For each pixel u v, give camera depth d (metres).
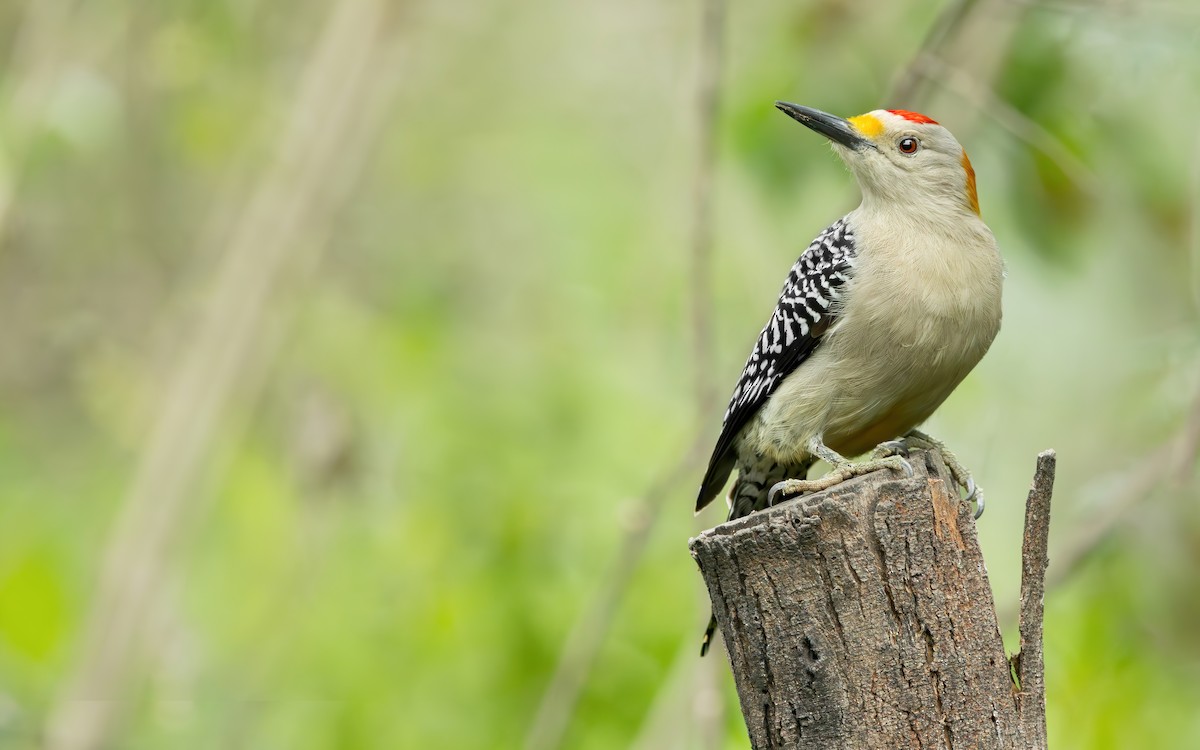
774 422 8.60
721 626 6.46
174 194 16.62
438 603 12.84
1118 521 10.34
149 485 13.26
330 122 13.59
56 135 13.23
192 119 15.60
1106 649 11.21
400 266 16.97
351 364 14.49
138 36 14.82
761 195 11.56
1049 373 11.10
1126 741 11.05
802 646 6.23
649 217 15.80
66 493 15.88
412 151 17.78
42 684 13.66
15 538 14.46
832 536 6.20
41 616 13.80
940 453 8.30
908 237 8.34
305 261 13.84
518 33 17.77
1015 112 10.45
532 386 14.36
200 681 13.45
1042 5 10.23
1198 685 11.16
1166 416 10.84
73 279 16.27
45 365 16.41
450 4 17.23
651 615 12.59
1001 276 8.50
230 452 13.93
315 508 13.55
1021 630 6.42
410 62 15.47
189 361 13.49
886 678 6.16
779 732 6.28
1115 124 10.68
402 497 13.55
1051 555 11.28
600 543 13.02
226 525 14.22
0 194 13.40
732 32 13.58
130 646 12.97
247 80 15.66
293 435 13.87
